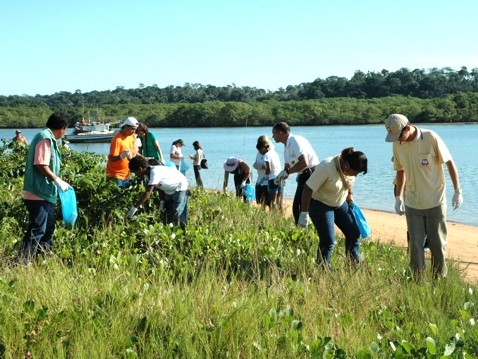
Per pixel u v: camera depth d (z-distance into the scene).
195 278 6.72
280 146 53.50
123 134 11.23
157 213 9.79
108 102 147.62
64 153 14.55
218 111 107.88
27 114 111.38
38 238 7.81
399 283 7.20
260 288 6.50
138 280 6.61
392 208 20.55
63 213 8.17
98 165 13.95
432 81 135.38
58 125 8.02
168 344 4.98
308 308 6.05
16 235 8.67
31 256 7.63
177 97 149.62
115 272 6.86
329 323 5.71
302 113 110.25
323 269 7.60
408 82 136.75
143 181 10.07
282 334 5.24
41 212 7.84
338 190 7.83
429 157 7.66
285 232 9.70
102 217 9.27
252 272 7.54
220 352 4.91
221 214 11.23
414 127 7.75
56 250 7.94
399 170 8.15
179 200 9.70
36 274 6.46
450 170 7.79
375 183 27.27
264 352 4.88
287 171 9.91
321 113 109.81
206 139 71.12
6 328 5.00
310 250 8.80
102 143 70.75
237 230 9.99
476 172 30.52
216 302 5.80
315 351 4.89
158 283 6.50
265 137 13.24
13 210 9.12
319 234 7.96
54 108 118.25
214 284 6.38
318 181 7.70
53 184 7.91
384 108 110.31
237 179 15.17
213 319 5.54
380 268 8.09
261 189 13.27
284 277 6.93
